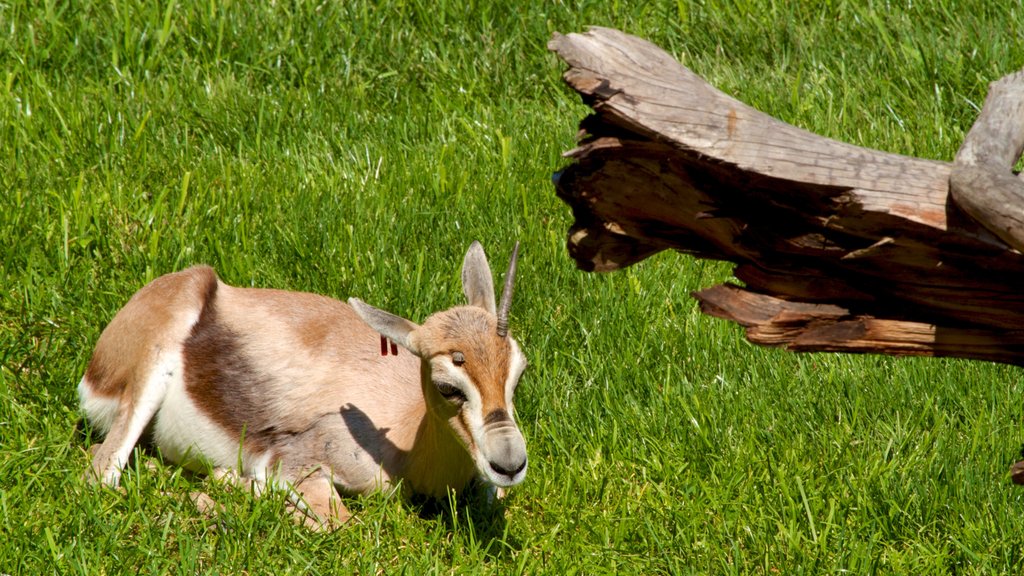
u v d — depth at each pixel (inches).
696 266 470.9
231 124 543.8
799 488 356.2
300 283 458.0
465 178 511.2
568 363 424.5
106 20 598.5
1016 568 330.3
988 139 236.8
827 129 543.8
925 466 367.6
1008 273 231.3
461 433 325.4
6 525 321.7
